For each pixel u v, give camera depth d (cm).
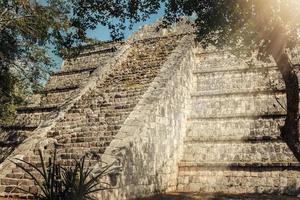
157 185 1617
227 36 1414
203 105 2019
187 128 1975
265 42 1314
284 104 1841
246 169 1723
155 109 1647
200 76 2142
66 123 1780
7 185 1378
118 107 1759
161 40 2469
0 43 2077
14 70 2134
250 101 1931
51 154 1534
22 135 2300
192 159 1858
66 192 938
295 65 1945
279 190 1616
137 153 1455
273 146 1741
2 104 2309
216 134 1897
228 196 1580
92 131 1612
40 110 2378
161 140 1680
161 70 1956
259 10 1223
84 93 2022
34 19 1966
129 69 2222
